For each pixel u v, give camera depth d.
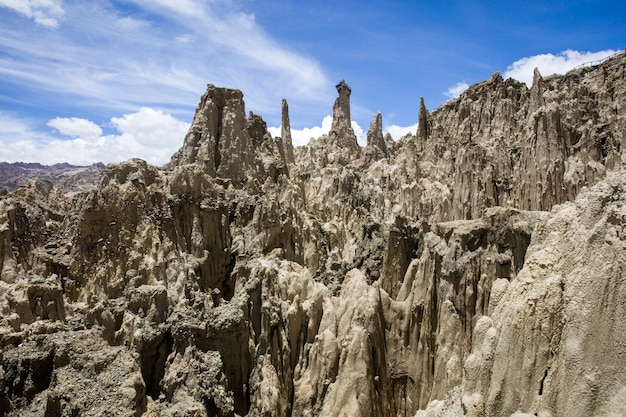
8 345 29.12
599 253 22.97
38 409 27.39
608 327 21.86
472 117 62.31
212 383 33.88
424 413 32.12
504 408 24.30
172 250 40.25
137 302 35.97
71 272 37.41
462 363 38.53
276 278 41.25
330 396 37.75
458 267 40.34
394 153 75.31
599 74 55.75
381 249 46.81
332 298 41.94
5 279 34.25
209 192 45.25
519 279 26.42
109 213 38.88
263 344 38.56
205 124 48.81
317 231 49.69
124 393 27.11
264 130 56.09
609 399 21.17
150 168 43.97
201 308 37.66
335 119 81.44
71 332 30.92
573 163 46.25
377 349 39.72
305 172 62.44
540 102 54.91
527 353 24.12
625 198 23.84
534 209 46.16
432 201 51.53
